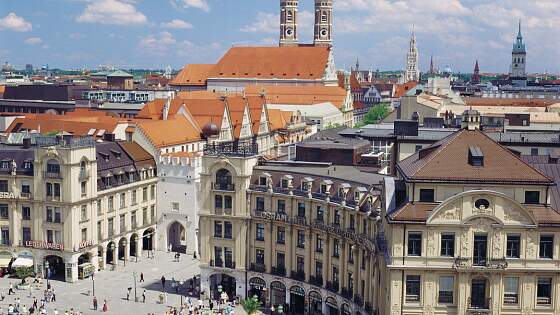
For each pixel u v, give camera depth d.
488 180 99.88
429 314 100.81
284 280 144.38
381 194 114.12
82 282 165.75
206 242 152.12
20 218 169.88
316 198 137.25
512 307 101.19
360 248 125.25
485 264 100.06
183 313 144.25
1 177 169.25
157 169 191.38
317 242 139.25
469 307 100.81
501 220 99.44
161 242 192.62
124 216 180.88
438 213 99.38
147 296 155.50
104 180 174.62
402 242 100.19
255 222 148.00
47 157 165.12
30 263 168.62
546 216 100.00
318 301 138.75
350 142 163.38
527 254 100.31
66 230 165.38
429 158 102.69
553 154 134.25
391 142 169.00
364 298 122.62
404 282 100.81
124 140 196.75
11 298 153.50
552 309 101.31
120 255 186.50
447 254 100.62
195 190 187.62
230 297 152.88
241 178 147.38
